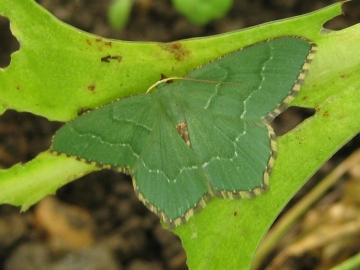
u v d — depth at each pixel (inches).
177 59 3.1
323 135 3.0
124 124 3.0
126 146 3.0
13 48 4.5
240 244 3.0
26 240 4.3
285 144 3.0
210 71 2.9
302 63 2.8
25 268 4.1
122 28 4.6
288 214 4.2
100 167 3.1
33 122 4.5
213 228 3.0
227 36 3.0
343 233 4.2
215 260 3.0
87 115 3.0
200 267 3.0
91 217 4.4
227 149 3.0
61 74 3.1
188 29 4.6
